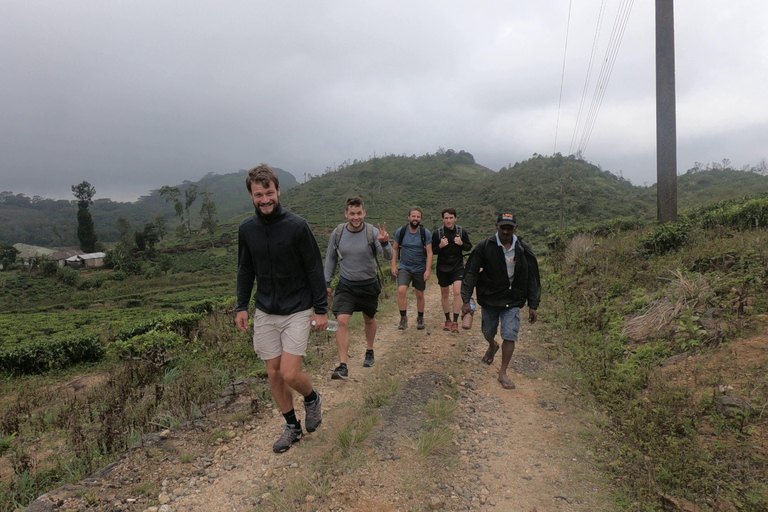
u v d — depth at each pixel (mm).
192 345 6703
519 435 3406
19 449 4082
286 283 2945
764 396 3166
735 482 2533
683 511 2408
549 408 3836
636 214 79500
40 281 70438
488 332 4473
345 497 2619
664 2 10414
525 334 6047
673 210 10461
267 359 3059
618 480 2758
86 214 103500
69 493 2654
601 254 8992
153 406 4258
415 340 5949
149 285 70875
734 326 4207
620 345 4816
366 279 4430
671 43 10453
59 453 3830
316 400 3283
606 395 3834
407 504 2572
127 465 3027
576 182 100812
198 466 3023
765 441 2811
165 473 2936
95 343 10133
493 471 2934
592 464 2957
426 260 6176
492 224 93938
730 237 7668
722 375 3566
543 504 2592
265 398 4160
